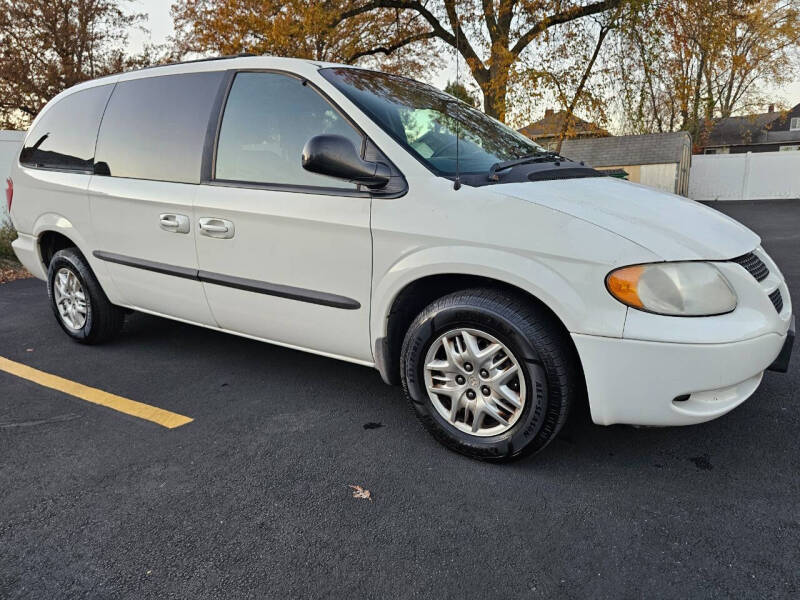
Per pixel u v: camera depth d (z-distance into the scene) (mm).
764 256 2535
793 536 1954
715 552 1889
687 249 2090
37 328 4555
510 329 2217
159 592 1752
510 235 2193
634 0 12062
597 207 2270
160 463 2496
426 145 2645
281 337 2984
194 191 3055
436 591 1751
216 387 3326
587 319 2084
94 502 2211
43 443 2680
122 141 3457
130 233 3395
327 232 2611
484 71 14156
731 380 2068
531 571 1826
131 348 4012
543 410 2232
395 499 2219
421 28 17734
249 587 1772
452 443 2494
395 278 2438
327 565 1865
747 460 2443
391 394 3211
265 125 2875
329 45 15586
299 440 2695
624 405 2133
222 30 15492
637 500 2182
